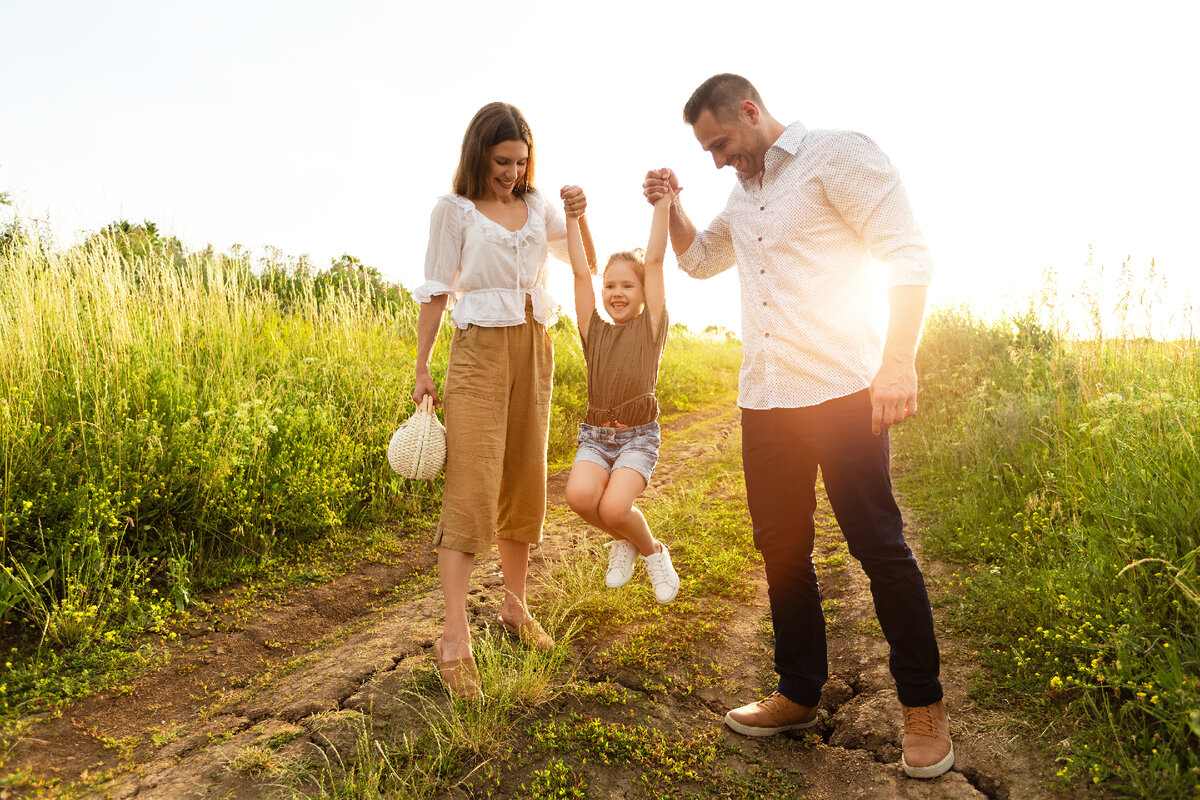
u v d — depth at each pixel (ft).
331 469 14.99
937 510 14.43
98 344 15.20
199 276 21.75
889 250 6.90
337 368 19.81
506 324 9.37
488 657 8.86
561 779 7.09
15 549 10.24
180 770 7.28
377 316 27.02
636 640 9.84
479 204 9.43
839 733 8.08
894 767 7.26
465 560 9.00
